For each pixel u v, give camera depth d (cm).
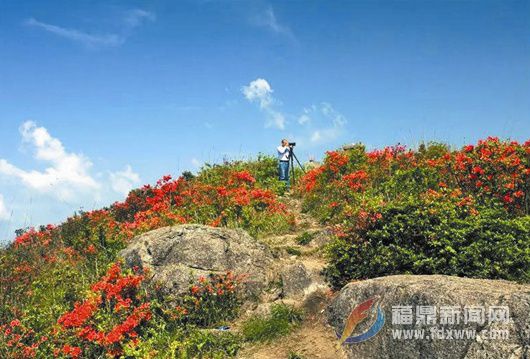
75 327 999
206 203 1622
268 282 1109
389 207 1006
